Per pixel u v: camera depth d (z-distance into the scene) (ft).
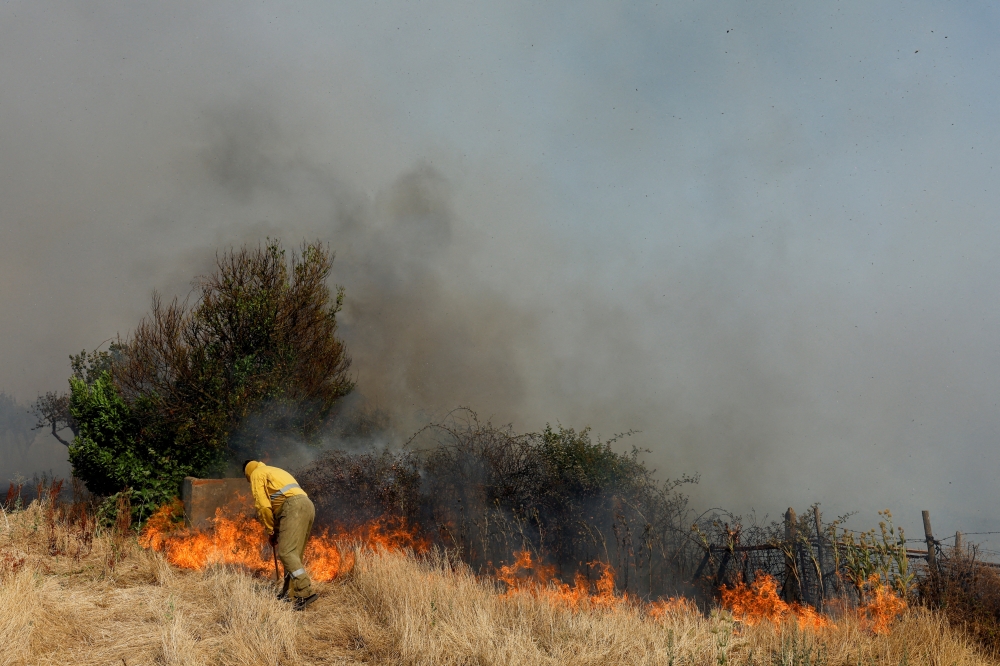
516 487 30.17
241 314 35.63
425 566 26.86
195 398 34.35
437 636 18.81
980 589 23.44
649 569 27.55
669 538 28.55
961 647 19.98
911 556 25.46
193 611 21.30
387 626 20.31
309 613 22.03
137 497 31.99
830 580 26.16
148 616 20.65
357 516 31.60
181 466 33.32
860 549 25.12
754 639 20.38
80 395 32.63
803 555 26.50
